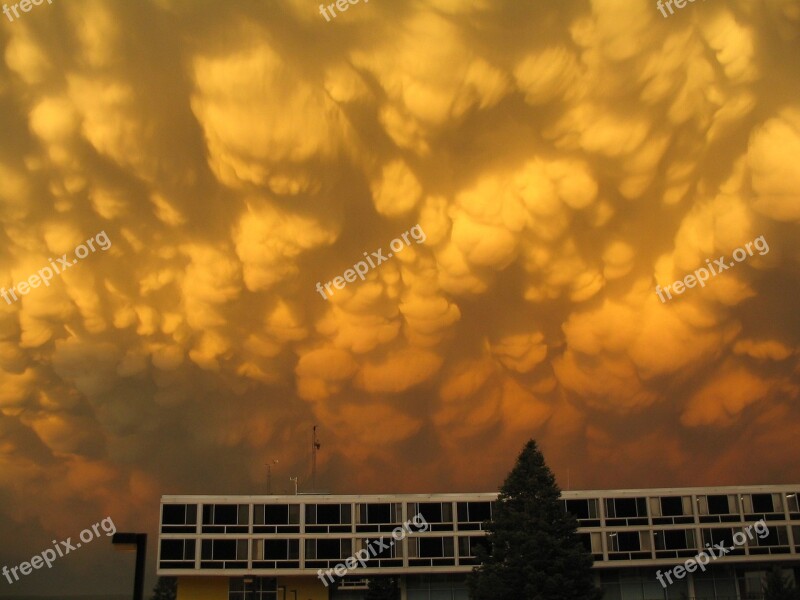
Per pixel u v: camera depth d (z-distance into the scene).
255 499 49.31
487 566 39.28
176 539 48.41
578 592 38.00
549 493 39.94
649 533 49.97
